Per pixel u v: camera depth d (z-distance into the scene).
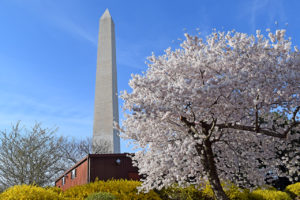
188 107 7.47
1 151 18.14
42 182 18.80
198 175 9.33
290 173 9.84
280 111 8.00
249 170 9.66
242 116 8.16
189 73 7.88
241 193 11.30
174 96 6.69
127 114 8.96
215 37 8.41
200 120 7.61
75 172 17.47
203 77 7.71
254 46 7.62
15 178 17.91
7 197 8.31
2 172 18.09
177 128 8.58
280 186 16.61
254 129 7.32
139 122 8.43
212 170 8.19
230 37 8.12
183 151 7.64
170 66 8.28
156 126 8.45
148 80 7.45
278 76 6.68
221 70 7.66
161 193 11.17
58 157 21.48
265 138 9.46
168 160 7.95
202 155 8.27
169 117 7.48
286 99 7.21
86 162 15.12
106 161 14.88
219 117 8.22
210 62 7.44
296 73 6.59
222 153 9.75
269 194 12.34
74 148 30.23
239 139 9.54
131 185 11.42
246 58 7.41
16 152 18.22
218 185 8.06
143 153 9.59
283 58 7.51
